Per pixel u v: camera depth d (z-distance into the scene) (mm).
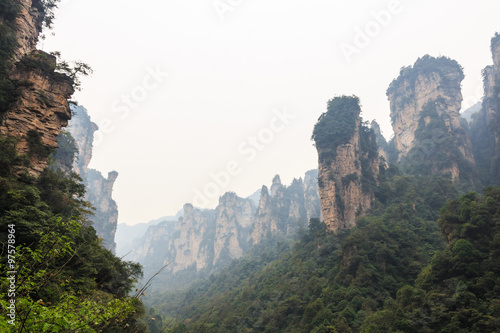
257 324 59562
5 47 32656
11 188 24234
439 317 33000
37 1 40188
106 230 140000
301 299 59562
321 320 45938
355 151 86062
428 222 68500
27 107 32219
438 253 40875
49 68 34656
